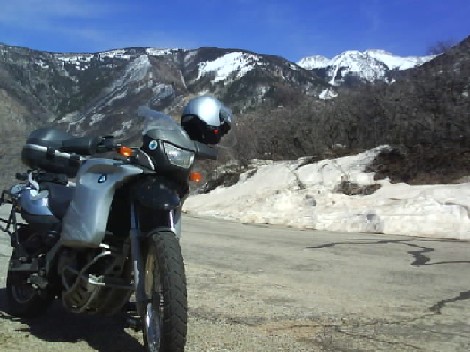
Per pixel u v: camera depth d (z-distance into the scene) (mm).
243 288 6641
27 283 4988
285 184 19297
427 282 7320
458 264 8789
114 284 4172
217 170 24094
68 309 4578
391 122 21328
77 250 4324
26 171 5305
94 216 4078
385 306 5965
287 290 6613
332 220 14266
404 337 4891
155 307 3875
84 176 4258
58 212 4738
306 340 4746
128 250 4117
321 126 25141
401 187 16203
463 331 5105
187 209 19734
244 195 19562
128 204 4102
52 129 5250
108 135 4199
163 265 3730
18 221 5152
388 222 13320
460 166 16688
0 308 5434
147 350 3908
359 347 4594
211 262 8383
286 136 26062
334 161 19578
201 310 5578
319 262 8734
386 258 9328
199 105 4160
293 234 12734
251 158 25297
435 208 13492
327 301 6125
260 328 5047
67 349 4312
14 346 4336
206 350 4406
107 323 5039
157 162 3895
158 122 4008
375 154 19125
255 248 10086
